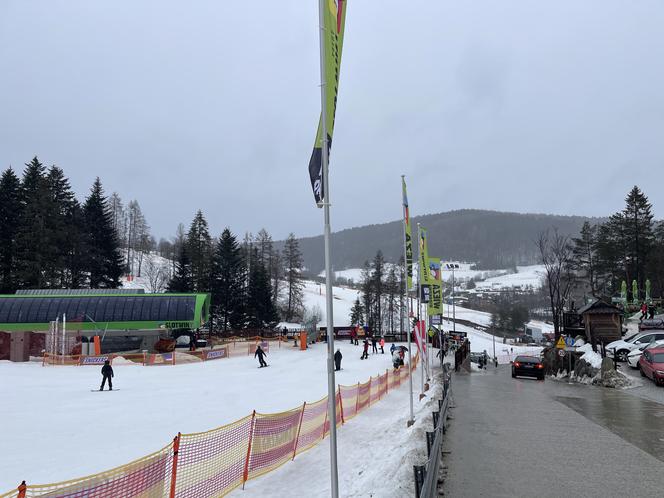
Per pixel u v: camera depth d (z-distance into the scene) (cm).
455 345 5697
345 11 746
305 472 984
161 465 643
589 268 7206
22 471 960
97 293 4753
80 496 533
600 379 2286
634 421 1291
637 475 782
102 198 6894
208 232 7494
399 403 2008
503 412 1451
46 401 1895
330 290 638
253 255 9469
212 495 789
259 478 932
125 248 12950
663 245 6681
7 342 3625
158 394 2117
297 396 2078
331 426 616
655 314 4778
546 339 10006
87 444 1199
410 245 1595
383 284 9338
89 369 3159
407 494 664
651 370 2191
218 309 6788
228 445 844
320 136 678
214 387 2381
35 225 5506
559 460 878
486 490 706
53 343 3659
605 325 3506
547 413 1430
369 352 4862
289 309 9075
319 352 4700
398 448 928
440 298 2720
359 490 736
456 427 1208
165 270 10181
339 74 729
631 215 6769
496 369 4444
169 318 4459
